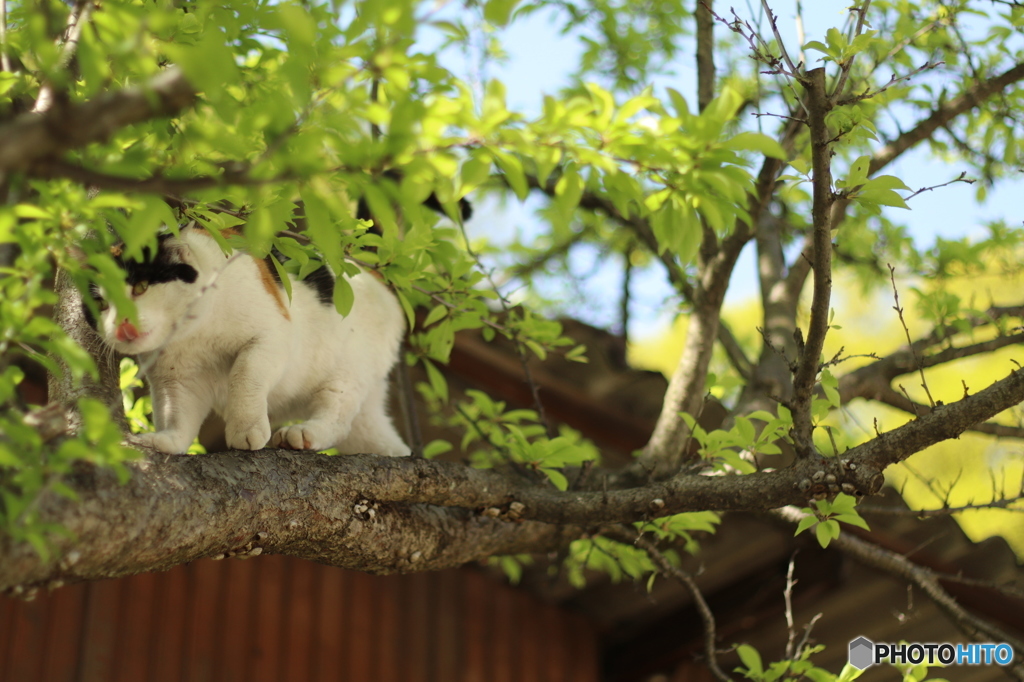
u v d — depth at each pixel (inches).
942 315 135.2
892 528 146.4
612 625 204.4
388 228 68.4
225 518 78.4
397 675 181.3
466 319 114.6
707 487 95.6
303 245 89.9
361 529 91.0
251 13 80.1
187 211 80.6
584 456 104.7
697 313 132.4
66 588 154.9
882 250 177.5
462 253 114.9
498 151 63.1
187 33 79.9
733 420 137.2
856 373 151.3
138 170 58.6
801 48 97.4
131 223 61.1
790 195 182.4
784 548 158.6
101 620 156.3
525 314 126.0
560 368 154.3
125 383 109.3
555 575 155.3
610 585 188.2
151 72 55.9
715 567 173.6
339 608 180.5
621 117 66.3
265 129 60.9
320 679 173.9
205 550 78.0
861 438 190.7
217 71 49.9
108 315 93.4
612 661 203.8
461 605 191.9
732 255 128.0
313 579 180.1
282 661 171.5
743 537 160.9
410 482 95.3
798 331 88.7
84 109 48.4
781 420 97.8
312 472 88.6
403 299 101.8
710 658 117.3
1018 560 146.6
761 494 92.1
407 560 97.7
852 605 169.6
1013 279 169.8
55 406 69.0
